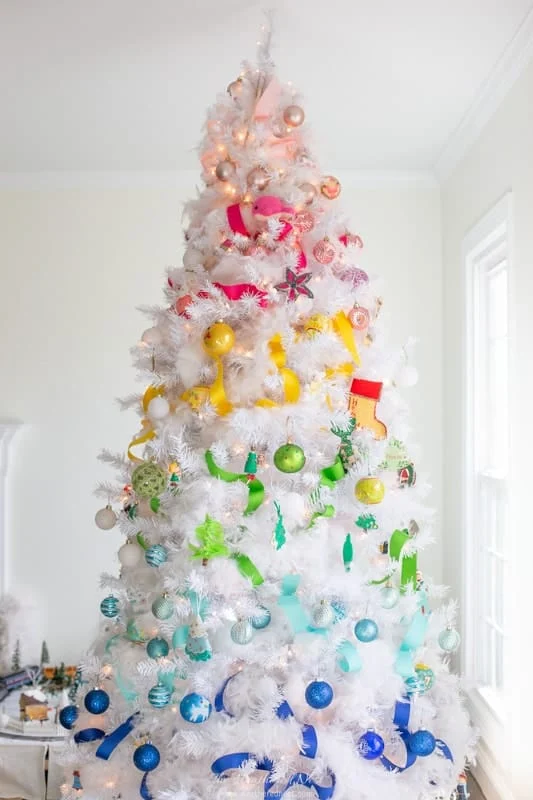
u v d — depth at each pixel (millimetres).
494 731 2879
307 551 1728
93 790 1850
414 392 3955
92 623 3955
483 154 3125
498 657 3234
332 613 1690
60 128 3307
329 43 2521
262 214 1869
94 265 4012
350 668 1727
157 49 2561
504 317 3324
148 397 2072
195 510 1713
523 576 2545
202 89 2885
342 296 1877
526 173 2533
